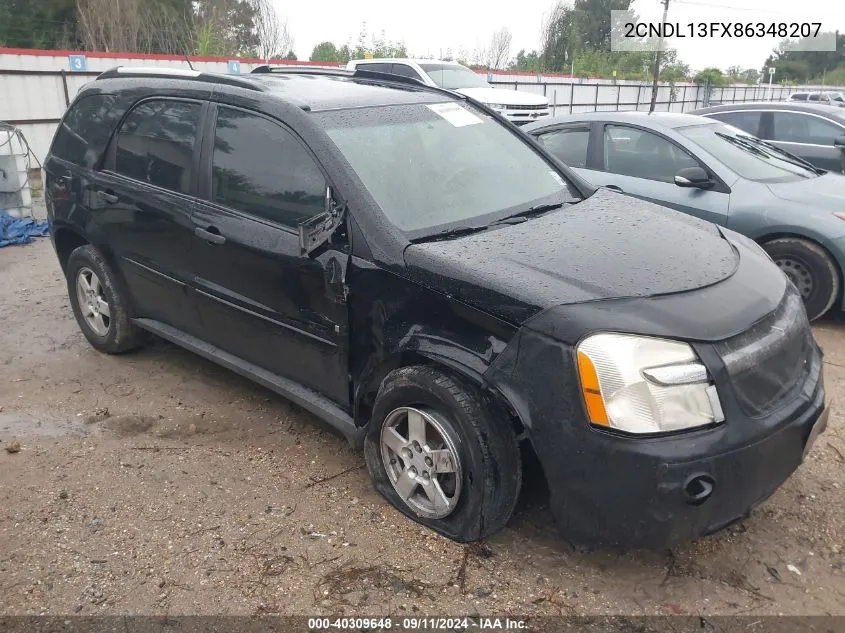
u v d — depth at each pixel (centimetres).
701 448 255
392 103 401
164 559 306
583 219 364
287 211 360
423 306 304
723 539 318
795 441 282
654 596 285
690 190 611
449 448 300
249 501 347
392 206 338
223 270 389
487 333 285
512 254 312
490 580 293
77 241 521
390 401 322
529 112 1543
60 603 282
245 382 481
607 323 265
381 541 316
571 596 285
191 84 427
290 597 284
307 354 360
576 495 268
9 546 315
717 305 282
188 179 412
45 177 526
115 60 1538
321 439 407
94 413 439
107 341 506
